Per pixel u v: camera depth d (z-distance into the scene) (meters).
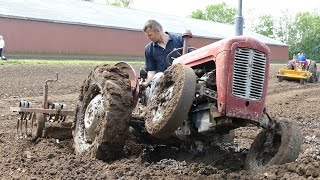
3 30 24.09
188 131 3.78
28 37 25.11
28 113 5.06
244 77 3.50
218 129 3.63
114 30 29.00
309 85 13.78
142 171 3.50
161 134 3.59
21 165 3.92
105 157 3.90
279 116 7.75
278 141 3.68
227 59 3.48
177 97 3.46
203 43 33.47
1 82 11.67
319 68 25.08
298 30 59.00
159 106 3.66
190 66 3.86
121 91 3.85
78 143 4.22
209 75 3.64
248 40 3.51
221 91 3.48
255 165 3.62
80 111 4.34
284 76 14.35
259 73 3.54
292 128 3.57
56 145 4.58
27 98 9.06
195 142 4.02
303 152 4.48
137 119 3.98
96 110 4.05
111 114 3.77
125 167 3.60
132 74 4.11
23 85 11.23
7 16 24.16
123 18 32.09
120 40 29.34
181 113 3.47
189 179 3.26
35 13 26.23
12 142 4.89
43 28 25.73
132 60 28.19
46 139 4.77
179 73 3.54
